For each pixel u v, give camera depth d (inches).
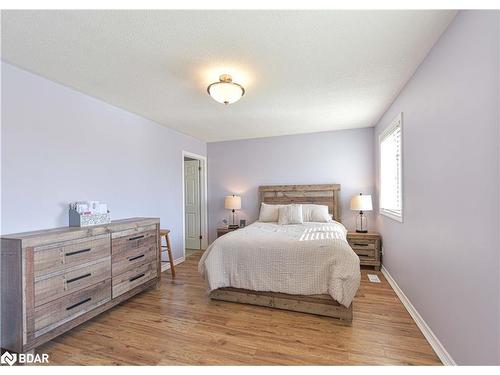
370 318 87.3
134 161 126.6
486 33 47.3
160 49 70.2
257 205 189.3
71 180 94.4
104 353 69.6
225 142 198.1
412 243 88.7
